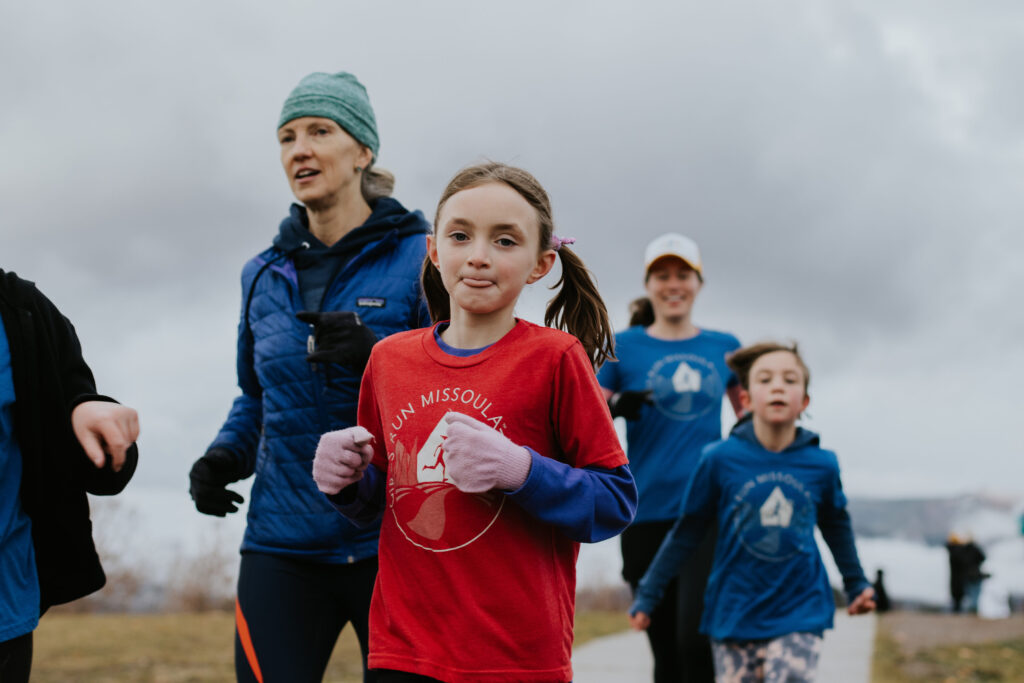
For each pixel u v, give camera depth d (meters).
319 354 2.94
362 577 3.04
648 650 8.94
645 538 5.39
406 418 2.30
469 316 2.32
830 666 8.18
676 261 5.59
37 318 2.35
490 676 2.15
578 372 2.26
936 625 12.25
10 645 2.24
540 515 2.11
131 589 13.16
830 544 4.63
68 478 2.37
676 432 5.46
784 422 4.51
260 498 3.16
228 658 7.83
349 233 3.26
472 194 2.25
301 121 3.34
